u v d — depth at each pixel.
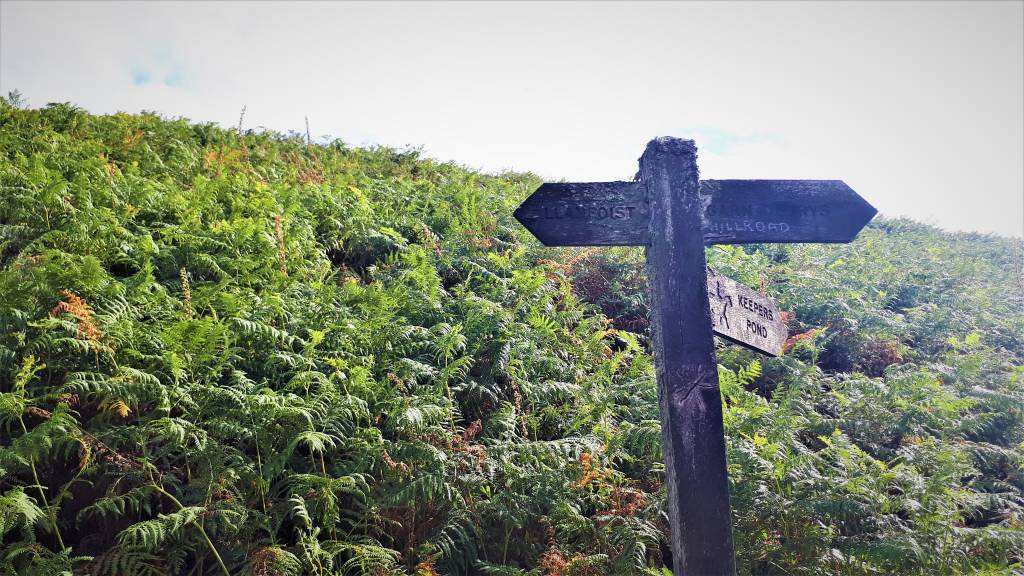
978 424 7.25
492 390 6.83
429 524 5.21
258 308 6.72
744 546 5.34
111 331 5.52
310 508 4.93
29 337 5.62
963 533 5.37
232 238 8.12
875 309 10.41
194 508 4.53
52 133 11.34
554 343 7.84
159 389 5.14
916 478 5.79
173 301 6.51
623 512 5.39
